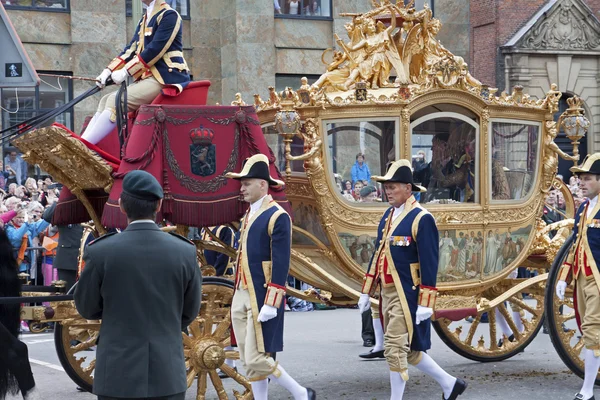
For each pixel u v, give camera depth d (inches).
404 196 351.6
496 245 418.0
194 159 344.8
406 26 422.6
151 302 232.4
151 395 229.5
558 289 384.8
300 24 965.8
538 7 1095.0
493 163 416.5
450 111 402.9
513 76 1077.1
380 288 355.3
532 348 523.8
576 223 387.9
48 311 341.4
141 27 373.7
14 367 323.9
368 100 384.8
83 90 868.0
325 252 389.7
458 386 352.5
